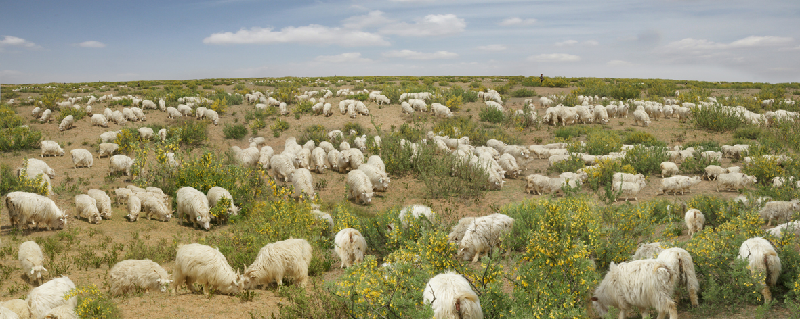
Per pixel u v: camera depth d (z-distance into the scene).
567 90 40.94
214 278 7.91
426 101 32.19
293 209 11.91
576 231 8.38
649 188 16.27
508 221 9.51
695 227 10.41
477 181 16.73
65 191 16.09
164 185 16.41
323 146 21.83
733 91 40.34
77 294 7.18
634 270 6.05
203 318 6.81
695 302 6.44
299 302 6.93
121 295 8.14
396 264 6.34
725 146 19.73
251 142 22.86
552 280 6.07
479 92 35.03
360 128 26.28
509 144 23.44
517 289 5.84
